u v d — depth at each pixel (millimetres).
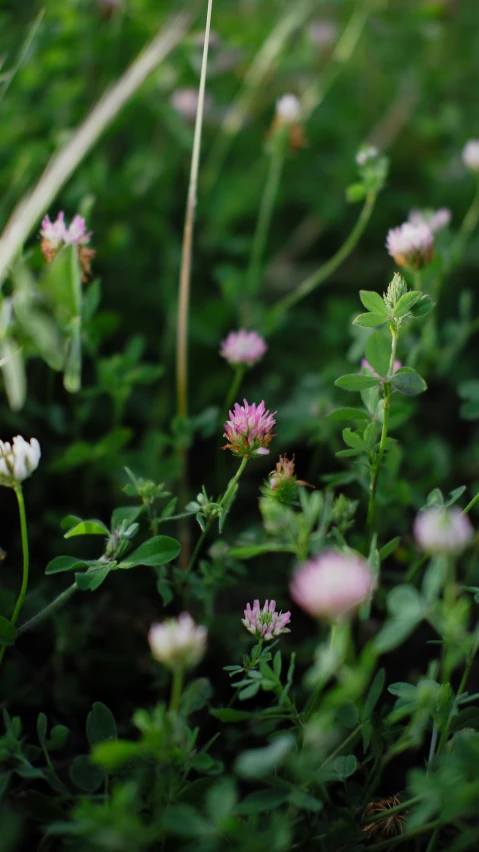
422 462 900
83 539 861
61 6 966
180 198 1112
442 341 1012
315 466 885
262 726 723
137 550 723
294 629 840
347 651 730
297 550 719
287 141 959
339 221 1140
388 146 1244
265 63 1056
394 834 712
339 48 1091
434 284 860
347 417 753
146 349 1016
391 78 1305
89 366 977
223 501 743
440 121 1154
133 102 1021
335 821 689
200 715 786
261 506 721
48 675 800
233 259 1101
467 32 1332
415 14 1167
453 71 1284
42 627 814
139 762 697
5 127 964
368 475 794
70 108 1018
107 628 827
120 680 811
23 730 778
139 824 648
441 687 683
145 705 802
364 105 1300
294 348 1042
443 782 655
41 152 954
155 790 674
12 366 733
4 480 699
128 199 1018
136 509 743
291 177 1185
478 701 785
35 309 742
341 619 651
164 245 1056
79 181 981
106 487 903
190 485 926
